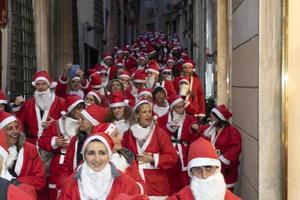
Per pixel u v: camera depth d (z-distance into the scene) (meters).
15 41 12.55
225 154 8.11
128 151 6.28
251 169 7.32
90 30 27.09
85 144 5.26
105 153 5.22
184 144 8.96
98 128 6.03
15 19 12.59
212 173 5.34
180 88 13.00
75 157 6.72
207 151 5.33
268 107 6.68
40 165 6.84
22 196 4.30
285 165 6.57
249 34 7.44
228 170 8.17
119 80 14.02
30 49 14.30
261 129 6.71
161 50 41.16
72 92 13.17
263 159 6.71
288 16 6.52
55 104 9.75
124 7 51.56
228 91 10.23
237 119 8.74
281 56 6.59
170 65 20.98
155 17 68.81
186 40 37.09
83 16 25.03
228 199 5.41
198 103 13.21
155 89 10.66
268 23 6.62
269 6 6.61
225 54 11.02
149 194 7.47
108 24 37.47
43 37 15.20
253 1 7.08
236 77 8.92
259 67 6.68
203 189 5.32
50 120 9.47
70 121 7.86
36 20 15.01
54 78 17.50
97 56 30.83
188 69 13.38
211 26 18.11
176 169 8.76
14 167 6.68
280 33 6.61
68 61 18.16
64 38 18.16
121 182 5.25
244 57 7.95
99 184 5.22
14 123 6.68
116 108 7.74
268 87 6.67
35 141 9.62
